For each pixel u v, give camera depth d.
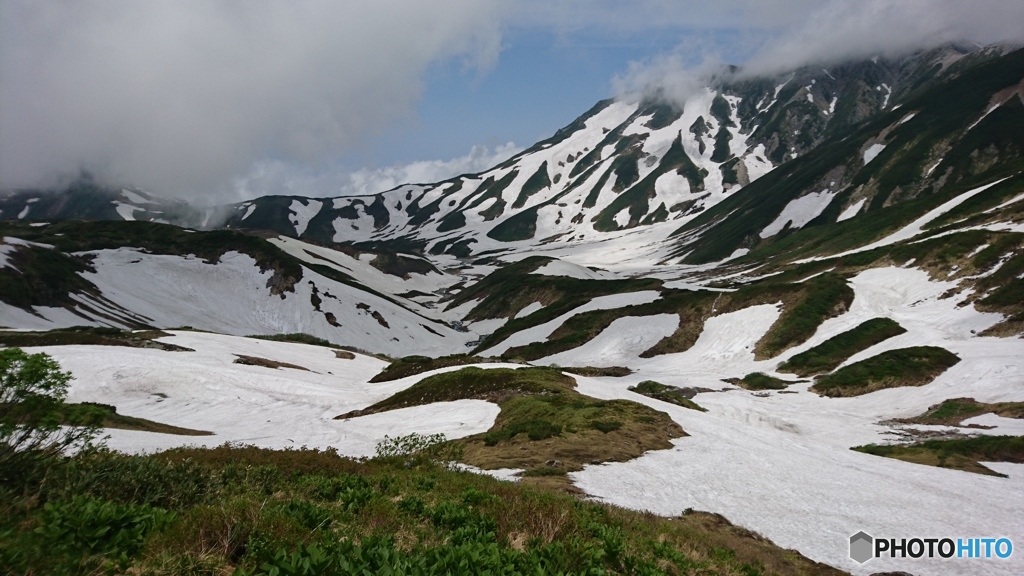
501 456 24.47
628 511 15.60
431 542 8.55
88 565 5.73
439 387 47.25
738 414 46.84
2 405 7.94
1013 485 26.14
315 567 5.89
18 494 7.27
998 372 48.22
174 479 9.40
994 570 15.26
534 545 8.95
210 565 6.19
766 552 14.86
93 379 51.16
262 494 10.20
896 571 14.74
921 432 39.84
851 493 22.36
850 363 62.19
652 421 32.62
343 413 46.66
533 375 46.22
